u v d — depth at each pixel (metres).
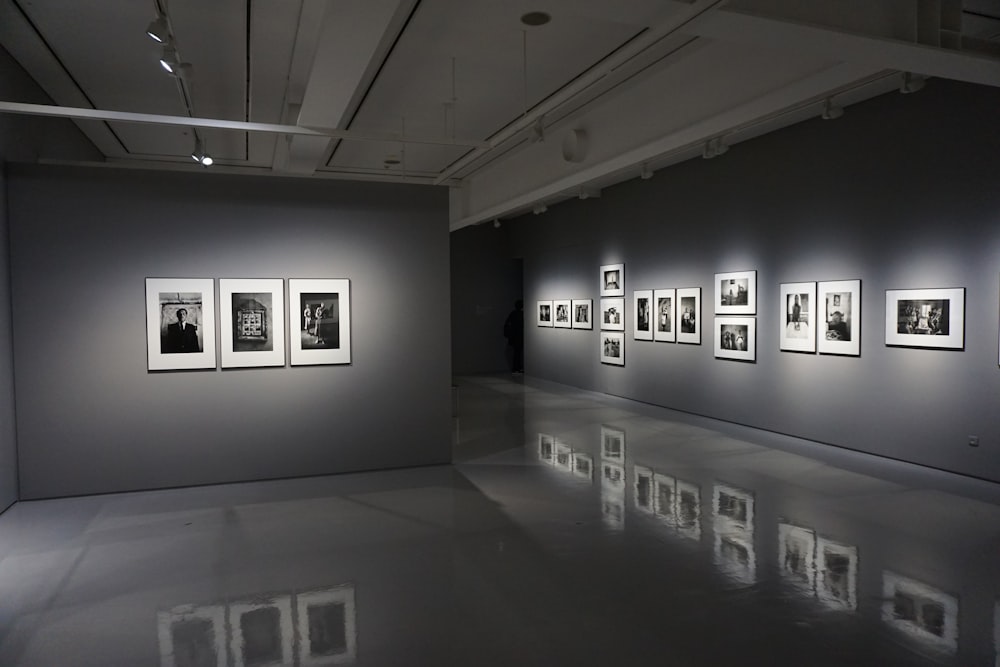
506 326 21.22
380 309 8.48
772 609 4.45
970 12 6.63
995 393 7.39
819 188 9.55
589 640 4.06
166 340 7.65
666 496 7.15
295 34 7.10
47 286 7.28
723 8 4.68
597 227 15.59
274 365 8.05
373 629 4.23
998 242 7.30
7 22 6.68
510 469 8.48
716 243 11.68
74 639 4.13
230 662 3.84
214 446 7.86
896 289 8.47
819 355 9.67
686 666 3.75
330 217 8.23
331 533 6.09
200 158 9.31
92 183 7.38
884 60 5.64
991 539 5.72
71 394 7.38
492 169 14.69
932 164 7.96
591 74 7.50
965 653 3.86
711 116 8.05
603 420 12.05
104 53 7.60
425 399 8.73
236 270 7.88
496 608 4.51
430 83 8.81
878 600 4.57
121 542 5.90
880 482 7.55
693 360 12.46
